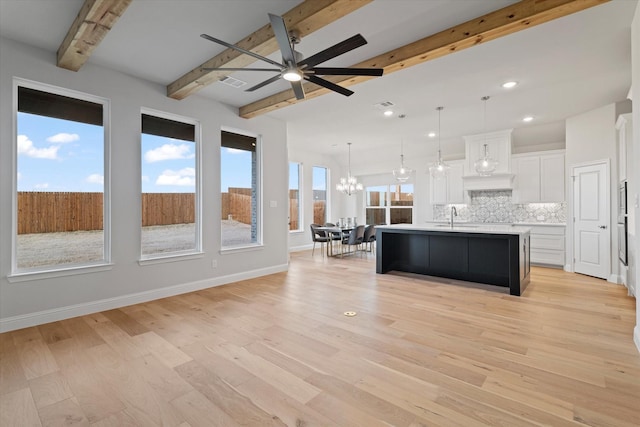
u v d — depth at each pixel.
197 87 3.78
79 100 3.48
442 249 5.03
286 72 2.49
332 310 3.52
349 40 2.10
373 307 3.62
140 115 3.85
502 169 6.37
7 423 1.70
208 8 2.52
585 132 5.21
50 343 2.68
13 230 3.02
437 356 2.43
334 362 2.35
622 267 4.64
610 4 2.44
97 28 2.55
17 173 3.10
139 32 2.87
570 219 5.54
